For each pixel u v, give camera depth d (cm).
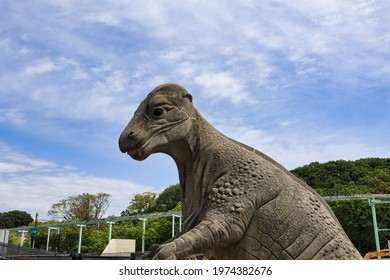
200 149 245
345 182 3366
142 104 243
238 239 224
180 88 244
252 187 229
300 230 226
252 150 257
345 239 243
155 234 3231
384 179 3103
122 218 3131
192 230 211
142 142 231
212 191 232
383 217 2475
